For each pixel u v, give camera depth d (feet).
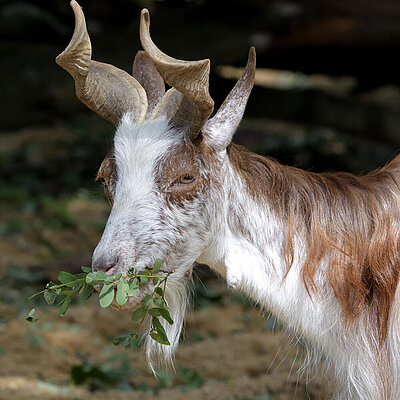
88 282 20.29
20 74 71.10
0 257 50.62
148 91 24.52
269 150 69.00
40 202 62.23
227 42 64.59
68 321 41.19
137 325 40.65
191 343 38.93
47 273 46.37
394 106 66.90
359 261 22.48
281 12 63.87
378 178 24.34
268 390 32.32
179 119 21.71
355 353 22.49
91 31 66.03
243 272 22.98
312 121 69.56
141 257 21.12
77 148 72.84
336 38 62.69
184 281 23.35
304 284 22.50
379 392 22.38
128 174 21.45
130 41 65.82
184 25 65.16
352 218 22.97
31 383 32.53
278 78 103.04
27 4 68.95
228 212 22.89
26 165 69.82
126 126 22.02
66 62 21.21
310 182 23.58
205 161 21.94
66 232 55.93
